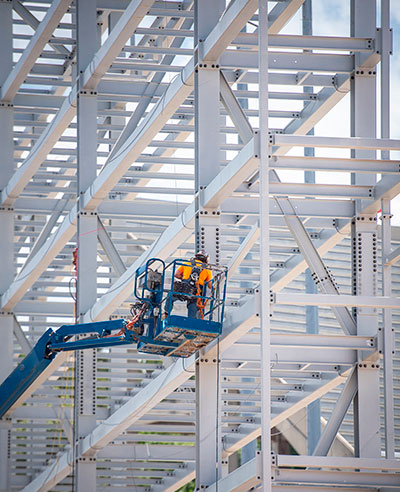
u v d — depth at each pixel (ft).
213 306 97.50
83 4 138.00
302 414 167.12
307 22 127.13
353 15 102.94
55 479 163.43
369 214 103.91
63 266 185.47
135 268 124.77
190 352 98.53
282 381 151.74
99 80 134.72
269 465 84.28
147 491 166.40
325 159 90.79
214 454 98.53
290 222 103.40
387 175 98.84
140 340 96.58
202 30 102.32
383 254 98.99
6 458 166.61
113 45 122.93
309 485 89.76
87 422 136.36
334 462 86.22
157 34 131.34
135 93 135.95
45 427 174.50
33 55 151.94
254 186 104.53
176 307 134.00
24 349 170.09
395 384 154.10
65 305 170.50
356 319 101.91
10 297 162.91
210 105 101.35
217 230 100.89
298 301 85.87
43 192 176.76
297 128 129.70
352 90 104.42
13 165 169.68
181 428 147.02
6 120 169.17
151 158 146.30
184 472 159.94
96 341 114.32
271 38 100.78
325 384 122.01
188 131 145.18
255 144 86.94
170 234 113.60
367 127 102.94
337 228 110.63
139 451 143.74
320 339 98.02
